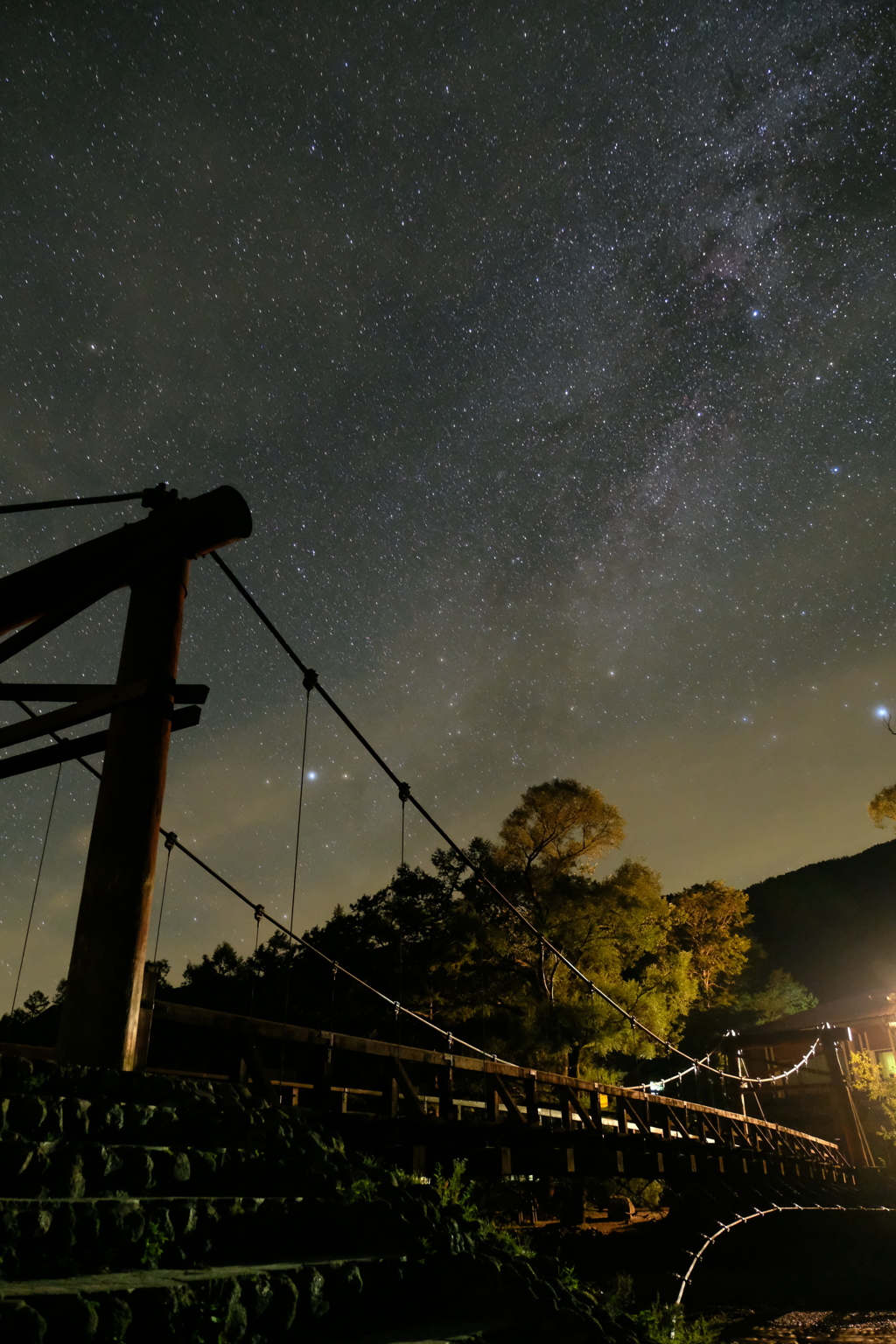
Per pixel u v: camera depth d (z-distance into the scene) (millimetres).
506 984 26078
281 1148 5566
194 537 7969
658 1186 21609
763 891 73375
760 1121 23312
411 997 26031
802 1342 13398
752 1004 41062
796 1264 18531
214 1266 4309
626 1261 17094
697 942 40969
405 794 10430
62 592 8297
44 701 7801
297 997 27406
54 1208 3877
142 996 6559
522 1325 5012
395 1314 4840
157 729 7191
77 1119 4578
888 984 51344
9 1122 4230
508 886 26875
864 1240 20266
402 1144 7988
